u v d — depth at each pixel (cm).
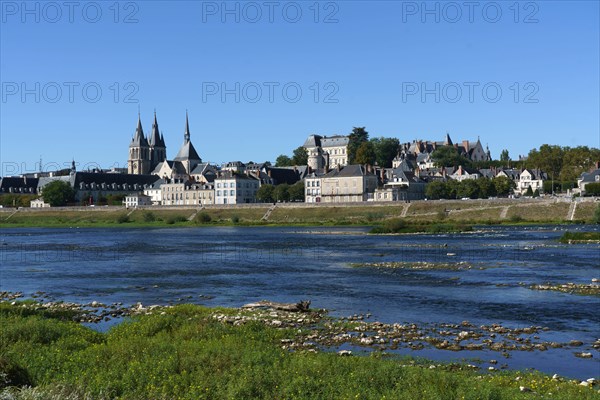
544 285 6097
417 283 6406
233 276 7269
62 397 2148
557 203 19050
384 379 2503
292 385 2356
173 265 8581
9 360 2447
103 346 3003
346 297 5559
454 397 2294
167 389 2333
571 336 3928
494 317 4559
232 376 2473
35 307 4897
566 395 2455
